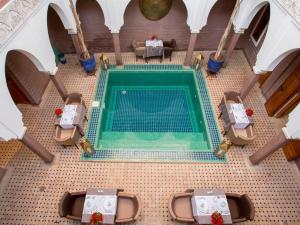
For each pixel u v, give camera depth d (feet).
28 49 17.92
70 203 16.72
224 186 20.16
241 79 29.84
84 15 29.43
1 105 14.57
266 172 21.04
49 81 29.14
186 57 30.48
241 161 21.79
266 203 19.13
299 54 21.45
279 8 18.90
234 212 17.02
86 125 24.64
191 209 16.94
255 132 24.00
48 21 29.09
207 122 25.00
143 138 24.63
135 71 30.40
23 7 17.04
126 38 32.48
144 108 28.14
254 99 27.17
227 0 28.63
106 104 28.17
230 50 29.14
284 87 23.27
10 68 21.40
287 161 21.81
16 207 18.86
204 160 21.88
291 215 18.51
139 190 19.85
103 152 22.50
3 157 21.85
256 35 30.78
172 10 29.66
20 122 16.57
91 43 32.91
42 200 19.24
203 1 23.99
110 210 16.28
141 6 28.94
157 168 21.34
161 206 18.92
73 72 30.60
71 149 22.56
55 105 26.55
